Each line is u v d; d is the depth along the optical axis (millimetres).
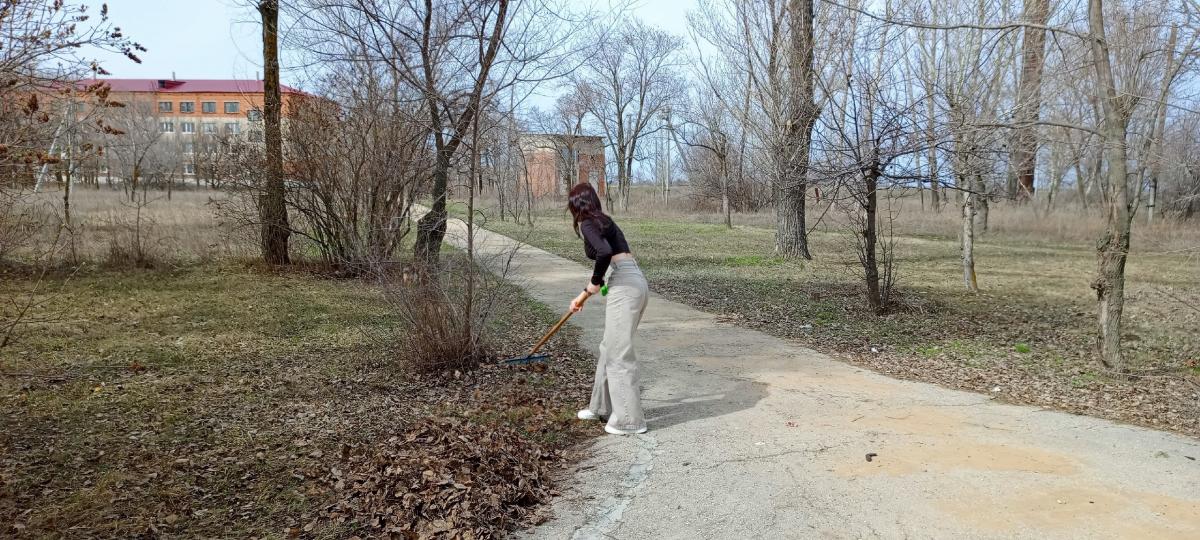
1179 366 7145
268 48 11961
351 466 4191
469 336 6461
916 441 4648
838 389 6059
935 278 14750
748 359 7215
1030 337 8688
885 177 8938
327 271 12406
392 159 9312
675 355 7383
